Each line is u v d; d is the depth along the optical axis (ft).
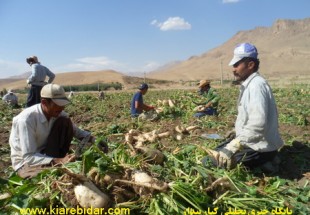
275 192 14.67
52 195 11.66
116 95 87.92
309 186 15.79
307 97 65.16
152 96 79.46
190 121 32.22
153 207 11.79
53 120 15.39
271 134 16.99
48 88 14.55
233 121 30.91
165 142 24.08
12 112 46.98
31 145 14.47
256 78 17.07
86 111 47.83
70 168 12.68
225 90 93.04
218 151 17.61
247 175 16.35
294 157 19.90
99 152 12.69
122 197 11.94
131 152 15.08
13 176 12.85
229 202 12.81
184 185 12.41
